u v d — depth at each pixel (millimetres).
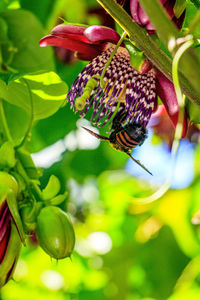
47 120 858
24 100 711
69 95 662
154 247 1062
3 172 656
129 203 1059
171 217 1020
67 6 802
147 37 615
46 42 648
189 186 1009
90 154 931
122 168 1048
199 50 614
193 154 984
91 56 661
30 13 788
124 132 674
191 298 1034
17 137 767
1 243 639
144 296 1083
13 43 786
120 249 1075
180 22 634
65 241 653
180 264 1066
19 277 1072
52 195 670
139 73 659
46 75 699
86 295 1086
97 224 1075
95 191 1061
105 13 746
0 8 820
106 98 659
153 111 675
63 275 1080
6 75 782
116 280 1077
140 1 550
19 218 642
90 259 1075
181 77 592
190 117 645
